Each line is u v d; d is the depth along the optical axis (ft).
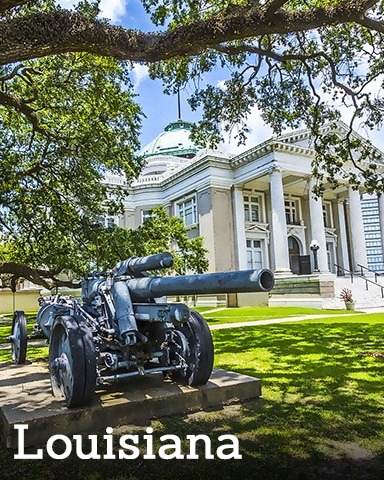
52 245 53.83
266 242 99.30
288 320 49.44
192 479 9.81
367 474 9.71
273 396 15.93
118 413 13.26
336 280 87.71
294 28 18.74
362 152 41.39
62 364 13.42
